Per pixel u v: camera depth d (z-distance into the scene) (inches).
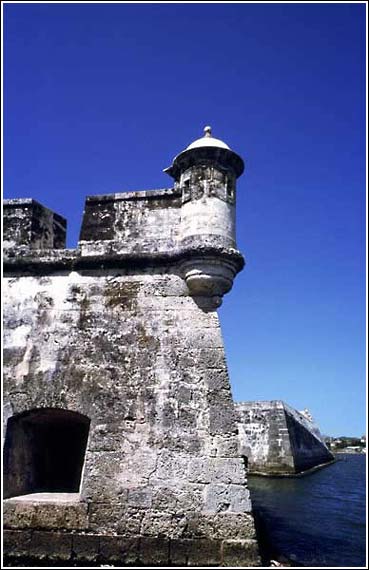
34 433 423.8
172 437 363.6
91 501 352.8
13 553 344.2
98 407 378.9
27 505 354.6
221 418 366.0
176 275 405.1
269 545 425.1
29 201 438.3
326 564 401.1
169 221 416.5
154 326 394.6
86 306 409.4
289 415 1145.4
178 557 332.8
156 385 378.3
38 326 409.4
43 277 423.2
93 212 433.7
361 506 731.4
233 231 405.7
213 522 340.2
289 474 1058.1
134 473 357.4
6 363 402.3
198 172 407.5
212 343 384.8
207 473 352.8
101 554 338.6
